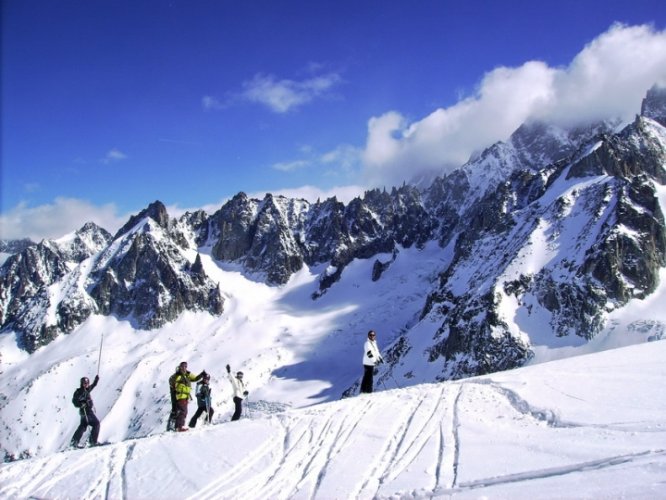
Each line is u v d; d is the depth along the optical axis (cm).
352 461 1559
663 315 11688
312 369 18800
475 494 1187
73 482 1792
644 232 13238
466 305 14162
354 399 2184
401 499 1267
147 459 1891
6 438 17112
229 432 2030
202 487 1587
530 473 1225
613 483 1066
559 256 13850
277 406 15888
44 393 18700
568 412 1557
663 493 976
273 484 1527
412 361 14400
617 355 2169
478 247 18662
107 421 16862
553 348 11931
